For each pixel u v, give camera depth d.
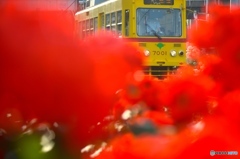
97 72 4.93
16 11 4.65
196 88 5.05
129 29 33.97
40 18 4.74
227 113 4.78
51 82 4.69
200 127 4.77
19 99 4.66
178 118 5.10
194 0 34.12
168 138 4.70
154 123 5.02
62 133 4.58
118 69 5.30
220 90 4.94
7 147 4.47
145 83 5.72
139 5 34.12
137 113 5.27
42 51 4.66
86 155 4.61
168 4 34.53
